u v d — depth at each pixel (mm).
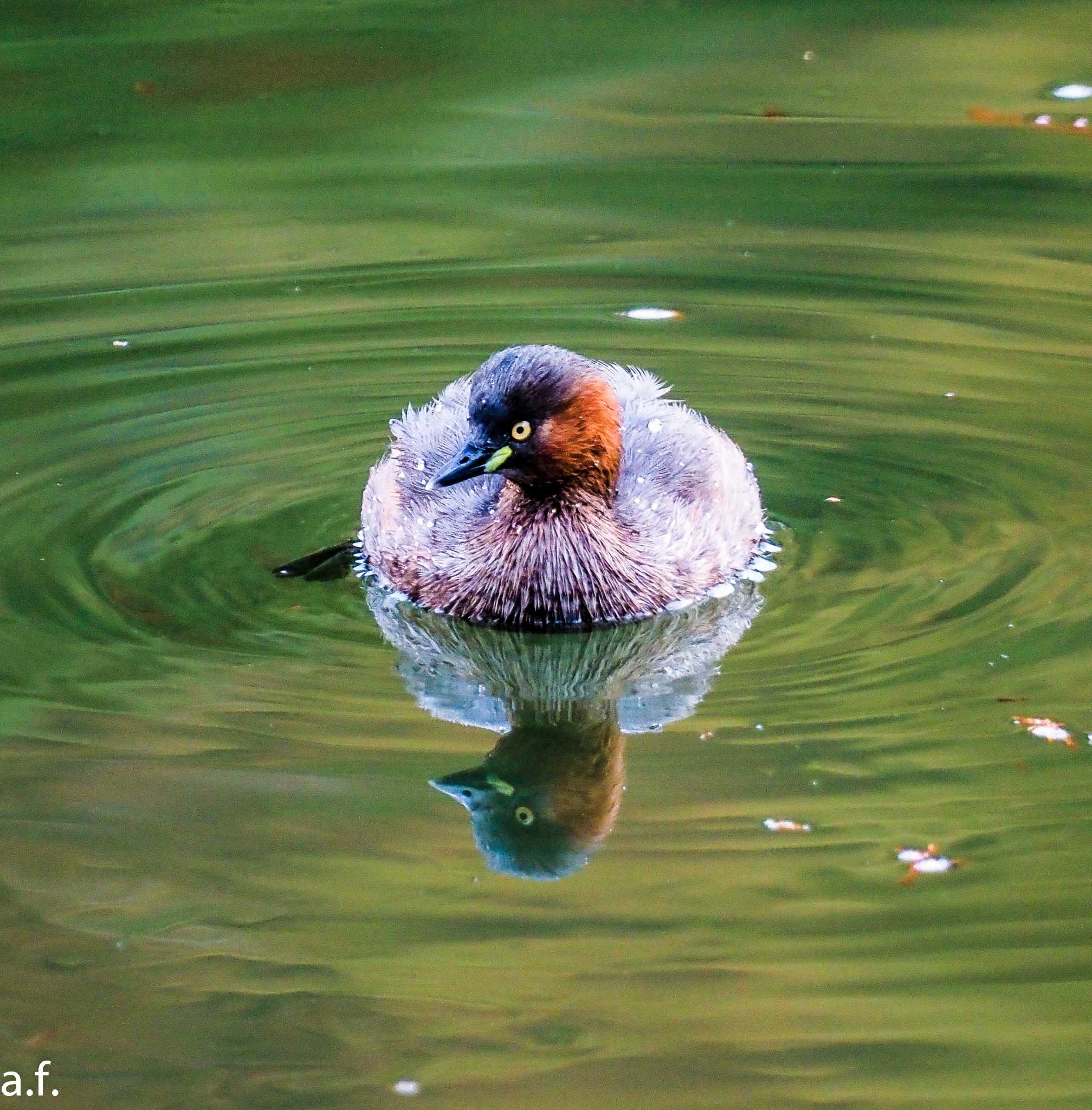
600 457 13016
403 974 9227
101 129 21094
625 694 12133
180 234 19281
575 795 10828
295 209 19781
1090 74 21781
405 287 18297
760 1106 8297
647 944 9438
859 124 21078
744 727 11453
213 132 21219
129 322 17641
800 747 11180
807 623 12805
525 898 9828
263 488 14883
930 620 12664
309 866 10117
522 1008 8961
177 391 16422
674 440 14156
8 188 20047
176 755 11125
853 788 10703
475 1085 8469
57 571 13430
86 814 10539
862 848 10117
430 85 22172
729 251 18859
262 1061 8641
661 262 18703
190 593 13250
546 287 18312
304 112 21469
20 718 11484
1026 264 18406
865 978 9141
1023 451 15258
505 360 12836
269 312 17906
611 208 19734
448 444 13945
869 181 20016
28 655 12266
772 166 20312
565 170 20328
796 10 23875
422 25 23469
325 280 18438
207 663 12312
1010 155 20281
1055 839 10133
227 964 9297
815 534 14133
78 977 9195
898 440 15586
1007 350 16984
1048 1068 8516
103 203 19859
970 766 10867
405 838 10352
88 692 11828
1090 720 11289
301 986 9125
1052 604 12742
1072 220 19141
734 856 10102
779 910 9648
